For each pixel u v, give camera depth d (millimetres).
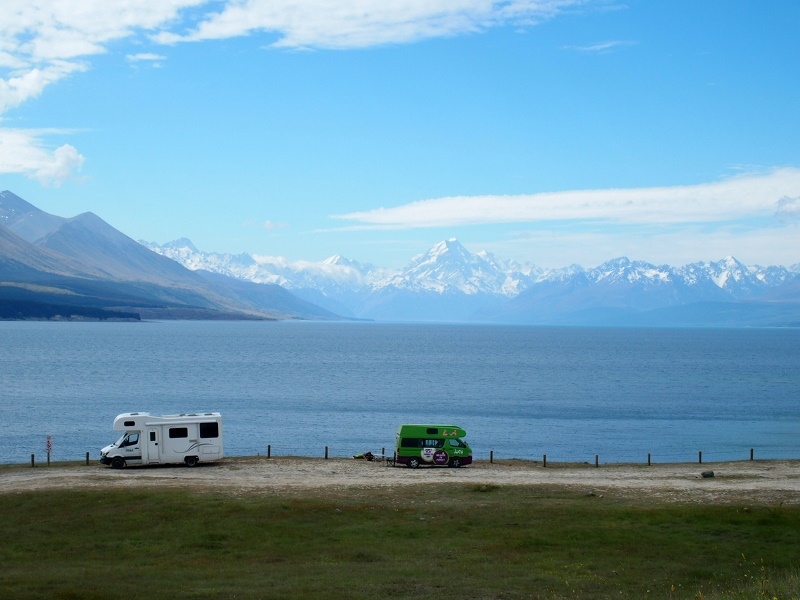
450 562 34188
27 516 41750
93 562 34312
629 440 99000
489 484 51250
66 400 130375
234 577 31562
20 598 27812
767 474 58375
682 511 42281
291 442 93500
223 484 50688
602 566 33625
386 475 56594
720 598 27281
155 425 60344
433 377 190125
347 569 32969
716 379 192875
